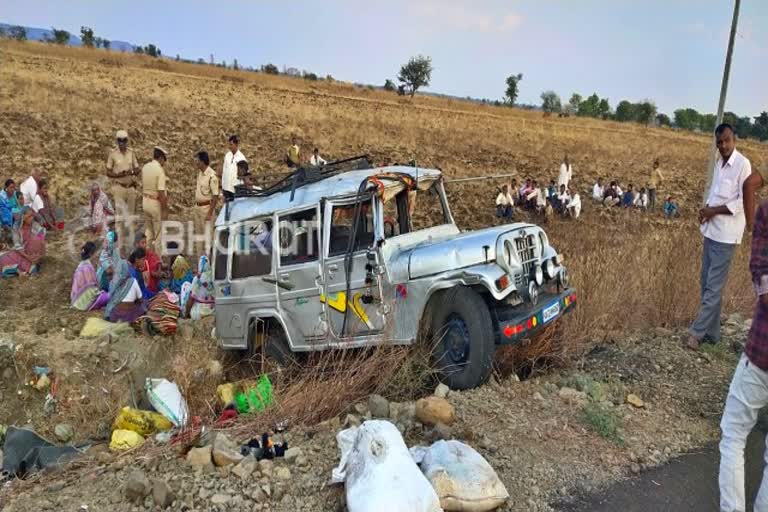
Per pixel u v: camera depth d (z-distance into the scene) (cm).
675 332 718
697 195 2883
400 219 674
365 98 6134
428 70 7525
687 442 488
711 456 469
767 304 360
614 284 753
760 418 517
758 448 477
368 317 623
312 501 392
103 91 3219
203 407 636
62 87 3073
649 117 8038
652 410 536
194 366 739
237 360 797
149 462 447
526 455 446
